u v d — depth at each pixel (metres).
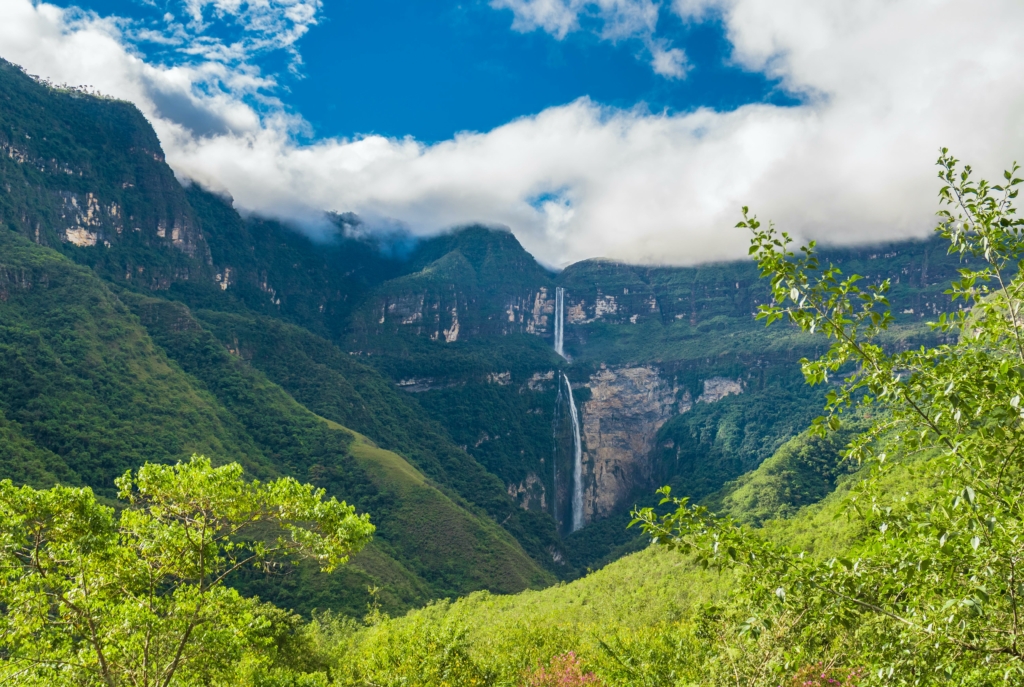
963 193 12.20
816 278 11.87
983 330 12.07
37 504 20.84
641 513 12.72
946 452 11.27
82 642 23.31
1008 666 10.93
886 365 11.78
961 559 11.26
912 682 11.75
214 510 22.25
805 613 12.95
